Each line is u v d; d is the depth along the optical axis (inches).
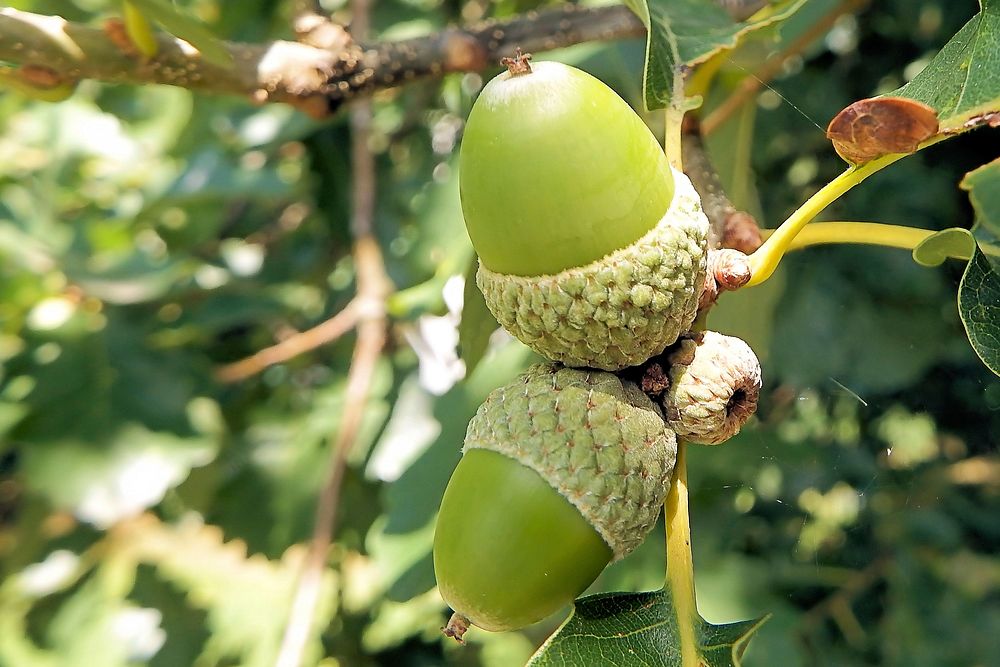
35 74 6.1
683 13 6.3
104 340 8.9
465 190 5.4
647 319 5.4
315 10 6.8
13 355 8.8
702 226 5.5
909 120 5.4
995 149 9.7
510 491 5.5
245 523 10.1
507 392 5.7
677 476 5.7
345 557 11.0
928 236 5.7
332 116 6.8
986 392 10.2
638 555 8.1
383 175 11.9
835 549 11.2
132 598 11.7
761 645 9.3
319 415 10.5
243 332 12.6
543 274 5.4
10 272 8.9
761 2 7.3
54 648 11.3
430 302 8.1
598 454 5.5
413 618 12.3
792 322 10.3
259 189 9.9
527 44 7.1
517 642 13.0
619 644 5.6
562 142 5.2
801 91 10.6
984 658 10.6
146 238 11.0
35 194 10.1
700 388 5.6
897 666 10.6
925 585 10.9
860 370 10.3
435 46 6.9
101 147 10.8
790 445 10.2
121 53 6.2
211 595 11.9
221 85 6.4
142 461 8.6
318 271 12.2
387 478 8.8
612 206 5.3
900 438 11.2
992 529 11.0
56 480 8.3
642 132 5.4
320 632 11.2
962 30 5.8
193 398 9.1
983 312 5.7
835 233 5.9
